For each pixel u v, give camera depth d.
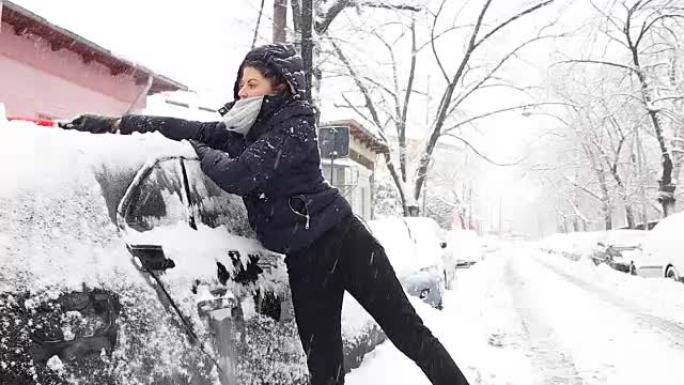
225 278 2.06
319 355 2.38
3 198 1.37
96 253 1.53
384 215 30.28
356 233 2.32
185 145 2.23
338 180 22.50
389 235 8.58
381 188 31.16
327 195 2.29
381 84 16.52
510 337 6.55
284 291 2.48
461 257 20.52
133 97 11.86
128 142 1.90
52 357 1.33
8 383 1.22
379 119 18.72
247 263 2.25
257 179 2.11
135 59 10.65
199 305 1.85
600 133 29.69
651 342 6.29
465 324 7.09
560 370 5.04
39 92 9.20
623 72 23.88
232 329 2.03
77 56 9.97
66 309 1.38
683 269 11.07
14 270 1.31
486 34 17.36
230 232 2.28
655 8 20.05
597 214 49.56
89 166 1.66
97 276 1.50
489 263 24.11
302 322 2.36
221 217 2.27
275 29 8.92
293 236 2.23
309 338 2.37
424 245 8.75
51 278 1.37
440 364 2.26
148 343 1.61
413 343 2.29
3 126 1.52
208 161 2.15
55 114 9.56
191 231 2.02
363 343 4.15
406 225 9.17
